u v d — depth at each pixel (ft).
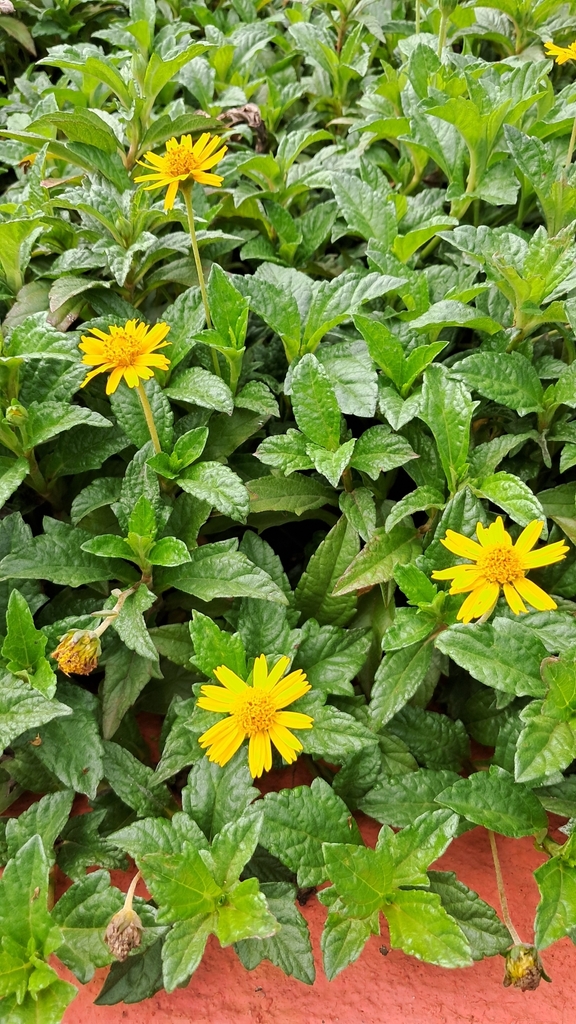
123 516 0.86
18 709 0.74
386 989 0.74
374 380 0.89
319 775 0.89
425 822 0.72
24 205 1.10
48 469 0.95
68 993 0.65
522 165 1.01
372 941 0.77
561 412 0.94
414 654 0.80
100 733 0.84
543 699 0.72
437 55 1.20
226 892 0.70
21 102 1.48
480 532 0.73
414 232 1.03
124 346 0.79
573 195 0.99
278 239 1.19
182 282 1.06
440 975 0.75
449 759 0.86
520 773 0.68
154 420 0.90
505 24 1.36
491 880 0.81
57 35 1.66
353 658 0.85
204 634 0.79
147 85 1.13
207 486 0.85
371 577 0.83
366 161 1.16
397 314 1.00
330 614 0.90
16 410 0.84
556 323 0.97
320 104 1.42
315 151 1.41
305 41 1.36
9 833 0.75
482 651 0.74
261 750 0.72
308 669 0.86
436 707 0.97
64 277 1.00
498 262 0.87
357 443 0.88
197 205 1.16
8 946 0.66
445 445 0.85
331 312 0.95
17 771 0.83
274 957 0.70
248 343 1.11
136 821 0.78
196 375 0.92
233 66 1.43
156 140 1.14
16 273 1.05
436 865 0.83
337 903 0.70
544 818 0.75
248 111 1.28
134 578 0.86
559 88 1.35
